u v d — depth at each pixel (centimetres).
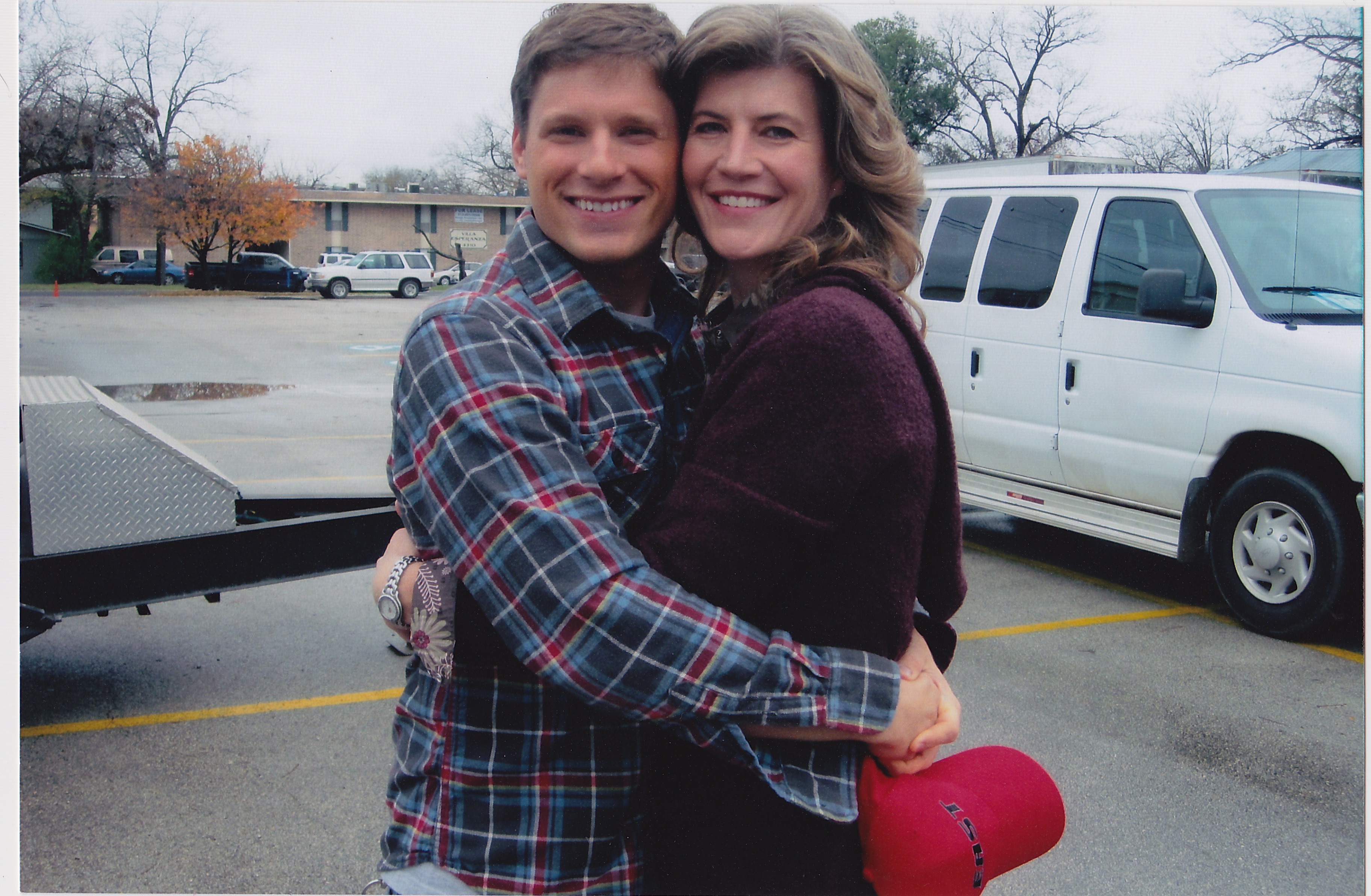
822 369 103
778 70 120
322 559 344
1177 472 466
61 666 402
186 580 330
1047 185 539
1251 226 466
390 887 116
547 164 119
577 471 108
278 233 3591
